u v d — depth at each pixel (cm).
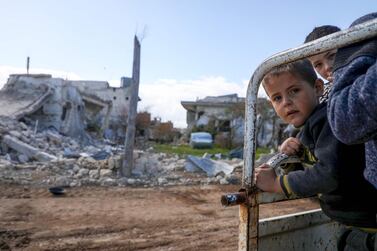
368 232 158
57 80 2919
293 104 163
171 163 1634
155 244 612
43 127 2752
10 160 1609
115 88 4631
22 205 830
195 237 657
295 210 812
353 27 118
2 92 2923
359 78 113
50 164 1481
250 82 159
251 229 162
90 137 3325
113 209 830
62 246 584
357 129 114
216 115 3966
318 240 206
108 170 1315
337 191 157
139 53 1334
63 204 857
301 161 180
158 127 4450
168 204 907
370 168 127
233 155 2369
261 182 162
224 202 156
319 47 130
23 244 584
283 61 146
